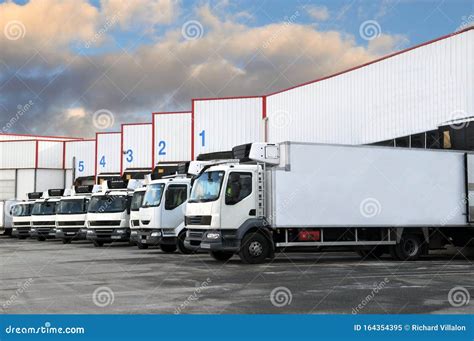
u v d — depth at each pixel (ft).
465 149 58.34
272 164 50.90
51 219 99.91
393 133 76.02
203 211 50.26
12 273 43.68
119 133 155.22
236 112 111.55
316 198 50.88
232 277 39.37
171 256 59.98
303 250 52.34
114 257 59.06
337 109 87.10
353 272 42.50
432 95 69.56
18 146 175.63
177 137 131.03
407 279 37.83
